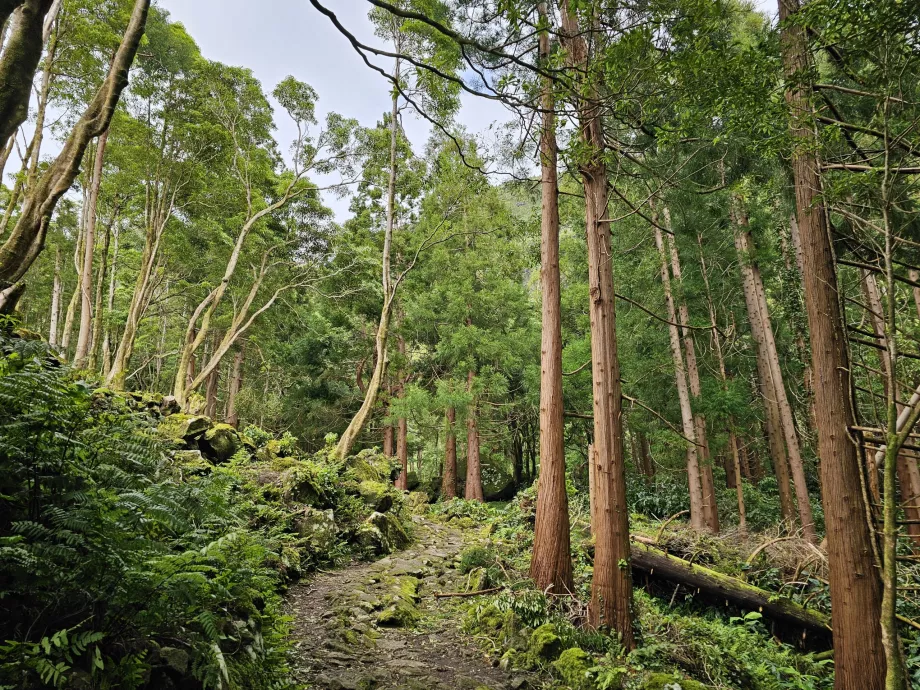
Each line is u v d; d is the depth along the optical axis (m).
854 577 4.83
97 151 14.05
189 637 2.90
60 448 2.82
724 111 4.61
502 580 7.23
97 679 2.26
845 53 4.05
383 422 18.12
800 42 4.37
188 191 16.83
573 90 3.60
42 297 24.09
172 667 2.63
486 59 3.57
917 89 3.93
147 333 22.47
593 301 6.82
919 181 4.38
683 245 11.98
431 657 5.01
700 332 12.80
